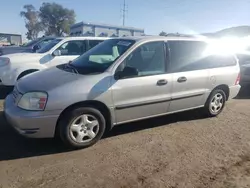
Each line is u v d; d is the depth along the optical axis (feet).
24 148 13.69
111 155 13.20
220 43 19.04
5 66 23.99
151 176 11.44
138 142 14.78
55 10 228.84
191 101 17.48
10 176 11.15
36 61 25.36
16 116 12.55
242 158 13.28
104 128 14.32
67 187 10.52
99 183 10.84
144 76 14.96
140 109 15.17
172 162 12.66
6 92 25.63
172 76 16.02
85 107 13.48
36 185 10.59
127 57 14.73
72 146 13.50
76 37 28.35
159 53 15.84
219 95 19.25
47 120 12.66
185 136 15.81
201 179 11.32
